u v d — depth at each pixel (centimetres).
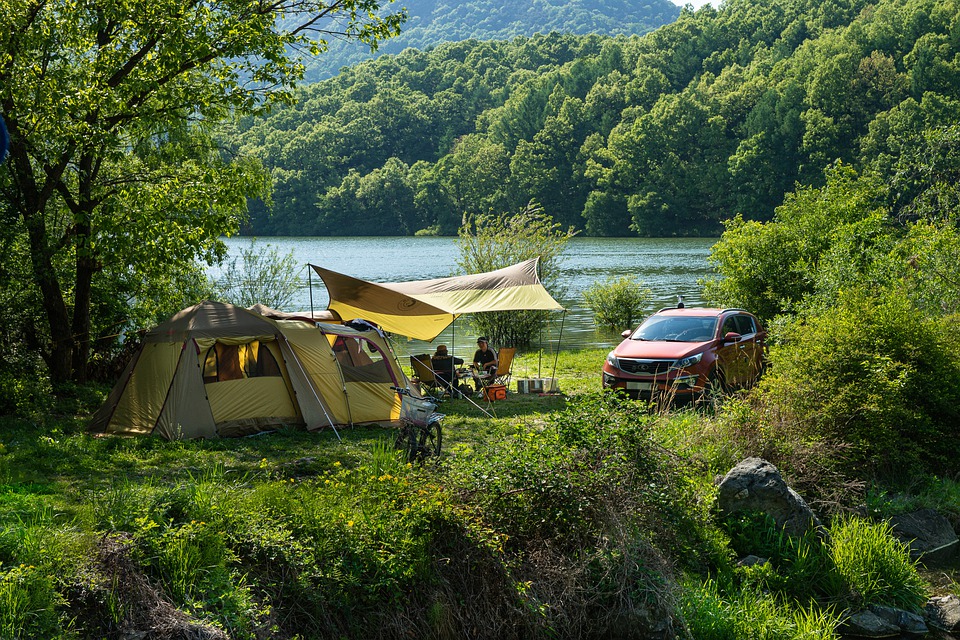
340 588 614
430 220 14025
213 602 568
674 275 5175
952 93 9169
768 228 2302
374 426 1291
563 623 657
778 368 1123
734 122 11644
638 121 11725
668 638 652
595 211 11812
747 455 953
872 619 709
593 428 797
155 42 1443
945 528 883
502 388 1551
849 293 1159
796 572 759
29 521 662
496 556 666
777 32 15338
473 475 743
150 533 607
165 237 1462
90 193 1516
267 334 1249
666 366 1384
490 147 13488
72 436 1172
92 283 1750
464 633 631
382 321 1650
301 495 718
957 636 696
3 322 1581
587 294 3131
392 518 673
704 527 798
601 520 714
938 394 1031
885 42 10825
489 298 1593
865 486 955
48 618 511
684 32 15925
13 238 1480
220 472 943
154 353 1231
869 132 9106
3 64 1314
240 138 16850
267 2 1553
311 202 14275
